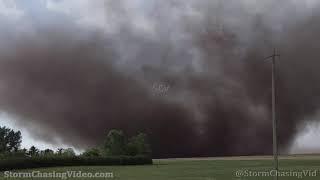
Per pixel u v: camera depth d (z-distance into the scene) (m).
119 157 111.06
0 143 167.12
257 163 126.00
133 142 133.12
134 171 89.12
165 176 78.19
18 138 177.12
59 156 102.25
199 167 105.75
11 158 92.12
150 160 117.44
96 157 107.56
